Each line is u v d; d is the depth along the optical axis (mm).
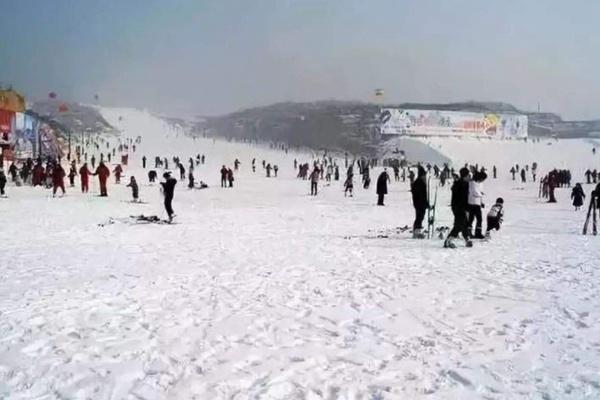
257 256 13797
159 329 7426
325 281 10555
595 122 191500
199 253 14344
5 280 10734
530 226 22344
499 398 5254
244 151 124500
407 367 6051
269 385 5551
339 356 6406
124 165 75625
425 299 9086
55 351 6555
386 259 13258
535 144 117188
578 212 29938
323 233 19031
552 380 5668
